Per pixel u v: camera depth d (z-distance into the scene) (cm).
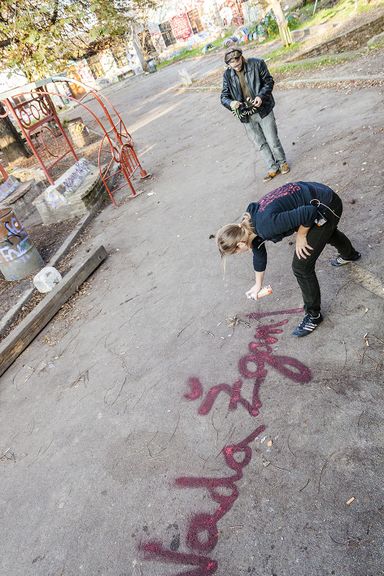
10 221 608
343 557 194
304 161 600
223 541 224
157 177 860
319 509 216
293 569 199
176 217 637
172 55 3653
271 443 260
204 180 729
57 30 1252
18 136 1689
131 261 565
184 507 248
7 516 291
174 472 271
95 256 579
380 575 183
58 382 402
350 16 1505
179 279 475
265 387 297
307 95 891
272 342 330
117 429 321
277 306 365
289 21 1877
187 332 387
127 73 3675
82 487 289
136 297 479
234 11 3203
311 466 237
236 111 548
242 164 719
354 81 816
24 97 2525
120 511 263
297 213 251
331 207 270
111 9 1398
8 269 629
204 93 1538
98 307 493
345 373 277
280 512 223
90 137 1673
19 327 480
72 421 348
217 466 262
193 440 286
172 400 324
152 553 234
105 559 241
